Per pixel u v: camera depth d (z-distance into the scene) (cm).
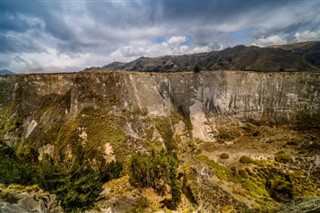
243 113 8912
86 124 7525
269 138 7750
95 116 7756
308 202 2631
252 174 5956
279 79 8956
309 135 7406
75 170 4709
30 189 4544
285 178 5591
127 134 7462
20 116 8681
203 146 7931
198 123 8950
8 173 5053
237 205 4206
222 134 8444
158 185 4588
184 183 4759
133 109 8250
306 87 8569
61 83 8881
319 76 8562
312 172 5741
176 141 8131
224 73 9531
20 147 7700
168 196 4297
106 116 7781
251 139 7938
